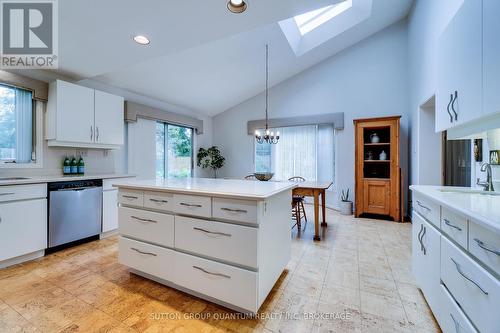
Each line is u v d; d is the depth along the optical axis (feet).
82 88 9.62
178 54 10.92
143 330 4.57
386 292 5.88
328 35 13.48
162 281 6.20
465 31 4.44
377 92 14.47
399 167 12.51
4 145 8.41
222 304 5.29
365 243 9.38
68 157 10.07
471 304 3.32
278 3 5.56
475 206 3.67
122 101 11.29
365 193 13.41
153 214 5.98
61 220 8.29
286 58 14.17
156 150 14.89
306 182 12.07
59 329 4.58
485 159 6.18
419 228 5.55
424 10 10.39
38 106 9.12
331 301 5.51
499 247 2.78
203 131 18.66
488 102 3.73
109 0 5.36
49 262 7.52
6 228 6.98
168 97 14.73
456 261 3.76
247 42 11.60
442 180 10.83
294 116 16.72
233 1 5.46
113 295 5.73
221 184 6.48
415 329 4.59
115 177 10.18
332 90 15.69
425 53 10.25
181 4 5.51
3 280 6.39
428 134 11.02
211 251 5.17
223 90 15.99
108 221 9.89
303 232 10.90
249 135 18.62
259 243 4.76
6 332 4.50
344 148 15.33
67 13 5.82
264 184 6.53
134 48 7.49
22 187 7.32
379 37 14.42
